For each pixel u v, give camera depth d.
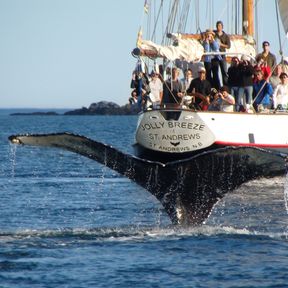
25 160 127.44
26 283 40.69
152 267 43.25
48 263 43.81
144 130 93.06
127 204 69.38
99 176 99.19
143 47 96.94
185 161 44.72
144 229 51.28
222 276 41.97
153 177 45.19
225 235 49.12
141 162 44.59
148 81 98.00
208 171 44.81
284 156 42.50
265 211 64.38
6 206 68.31
